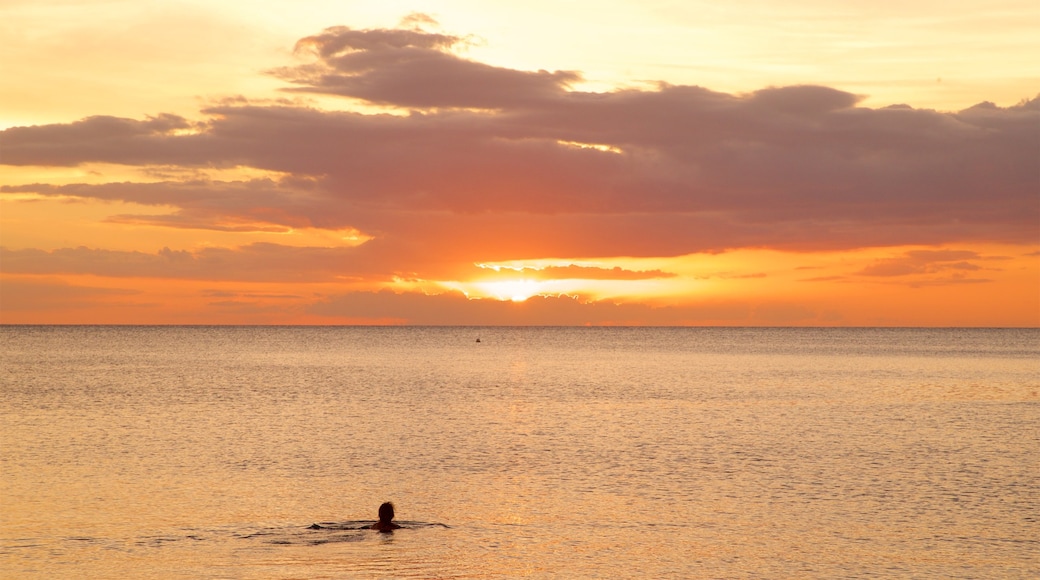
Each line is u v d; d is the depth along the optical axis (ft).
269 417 221.25
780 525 107.96
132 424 203.92
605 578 88.48
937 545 99.60
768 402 267.59
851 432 194.80
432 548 97.91
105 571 88.89
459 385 335.47
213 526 106.22
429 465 149.28
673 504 119.24
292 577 87.86
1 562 91.30
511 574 89.51
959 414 234.79
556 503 119.55
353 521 109.09
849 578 88.58
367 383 343.67
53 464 147.43
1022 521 110.11
